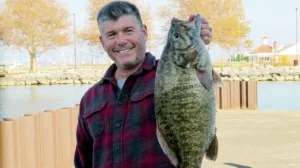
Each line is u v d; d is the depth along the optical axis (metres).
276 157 11.02
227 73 55.28
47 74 56.53
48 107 28.62
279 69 58.06
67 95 37.81
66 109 9.65
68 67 85.56
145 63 3.73
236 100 22.08
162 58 3.49
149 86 3.67
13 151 7.61
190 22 3.45
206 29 3.56
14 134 7.68
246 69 58.69
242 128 15.77
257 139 13.56
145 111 3.63
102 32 3.68
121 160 3.64
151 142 3.59
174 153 3.49
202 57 3.42
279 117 18.72
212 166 10.12
